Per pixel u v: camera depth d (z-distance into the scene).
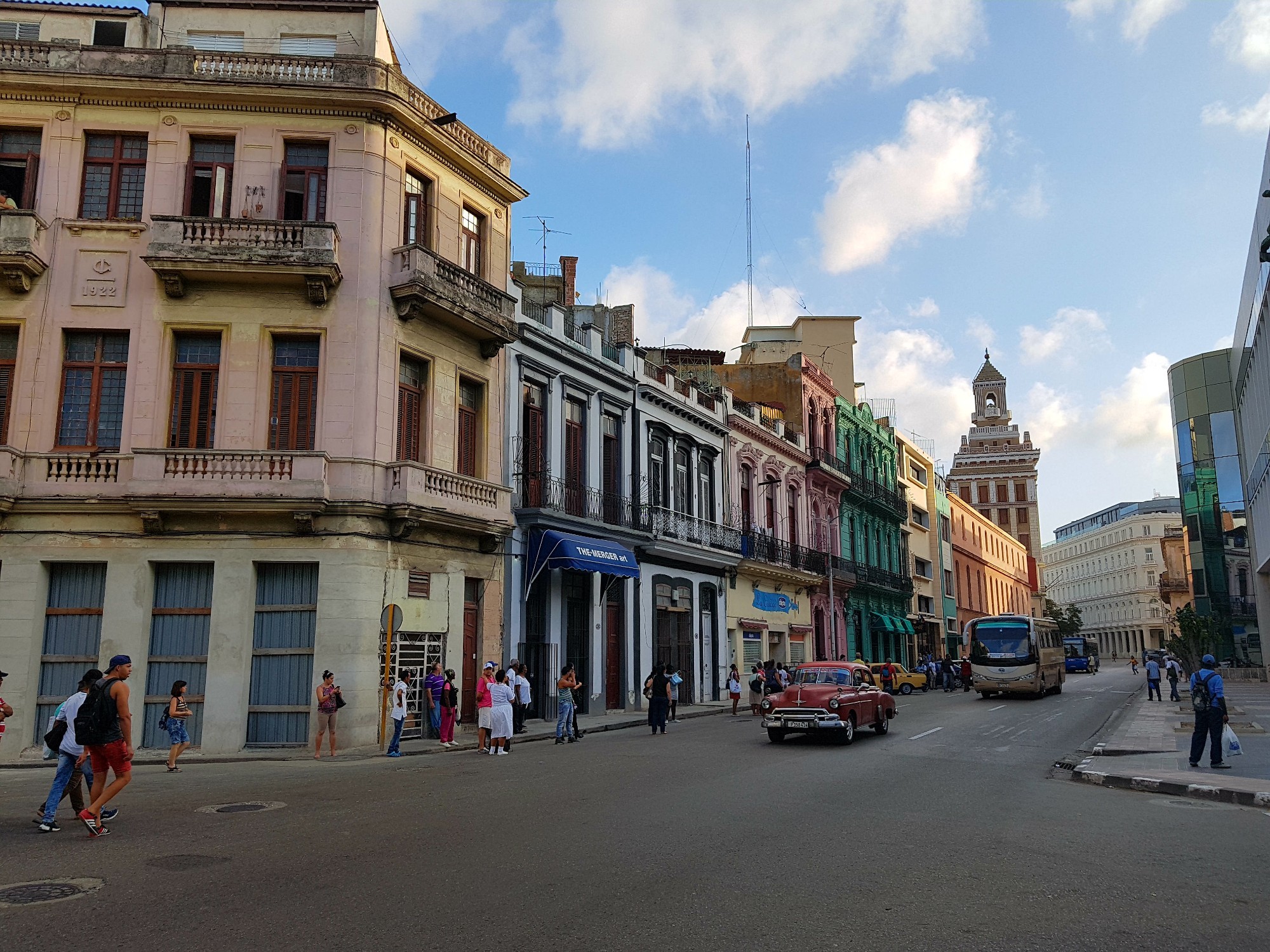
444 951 5.58
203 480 18.33
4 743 17.38
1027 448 119.50
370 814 10.20
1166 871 7.88
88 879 7.23
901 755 16.64
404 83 21.42
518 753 17.53
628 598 29.17
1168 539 120.25
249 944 5.69
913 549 62.22
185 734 15.74
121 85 19.59
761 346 53.56
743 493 39.25
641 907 6.53
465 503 21.58
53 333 18.95
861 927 6.14
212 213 19.80
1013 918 6.39
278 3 21.53
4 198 19.03
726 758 16.11
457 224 23.17
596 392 28.67
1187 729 21.67
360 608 18.72
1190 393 56.59
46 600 18.28
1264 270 36.47
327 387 19.52
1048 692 40.75
